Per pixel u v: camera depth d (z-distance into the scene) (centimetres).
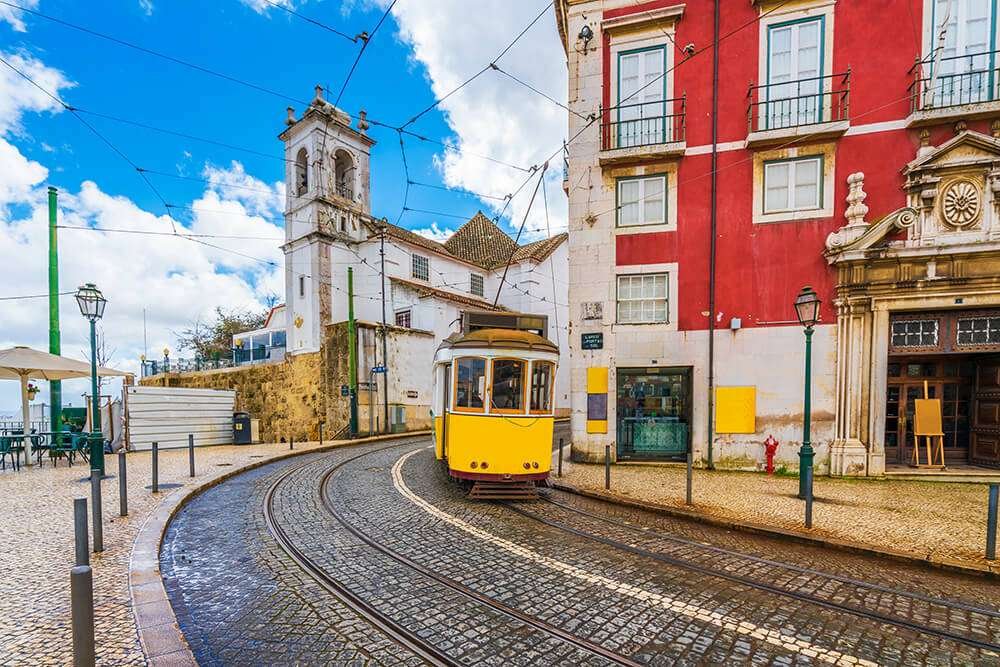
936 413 1004
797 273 1037
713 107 1079
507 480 759
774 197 1058
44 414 1725
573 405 1159
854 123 1004
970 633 367
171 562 491
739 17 1066
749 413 1053
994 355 980
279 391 2164
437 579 448
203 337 3750
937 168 945
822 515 681
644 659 321
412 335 2116
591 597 415
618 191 1148
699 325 1093
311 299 2231
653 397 1144
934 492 844
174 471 1009
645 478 954
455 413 781
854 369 995
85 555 392
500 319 895
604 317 1143
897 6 983
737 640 349
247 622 365
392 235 2386
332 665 308
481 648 330
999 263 913
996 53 924
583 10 1153
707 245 1091
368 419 1878
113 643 312
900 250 952
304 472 1035
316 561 493
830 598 425
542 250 2830
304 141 2355
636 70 1130
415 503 744
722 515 679
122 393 1470
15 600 375
